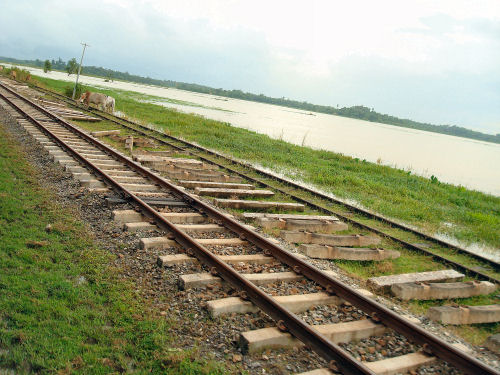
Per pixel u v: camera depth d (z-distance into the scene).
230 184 10.87
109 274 5.10
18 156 10.19
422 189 16.55
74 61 135.25
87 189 8.16
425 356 4.18
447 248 8.81
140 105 39.94
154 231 6.58
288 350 4.05
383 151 41.66
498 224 12.20
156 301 4.64
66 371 3.36
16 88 32.50
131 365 3.58
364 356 4.17
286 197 10.84
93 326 4.04
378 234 8.88
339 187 14.38
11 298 4.24
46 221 6.49
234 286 4.96
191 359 3.69
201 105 76.06
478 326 5.45
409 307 5.59
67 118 20.34
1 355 3.44
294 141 34.78
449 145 86.56
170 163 12.16
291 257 5.99
